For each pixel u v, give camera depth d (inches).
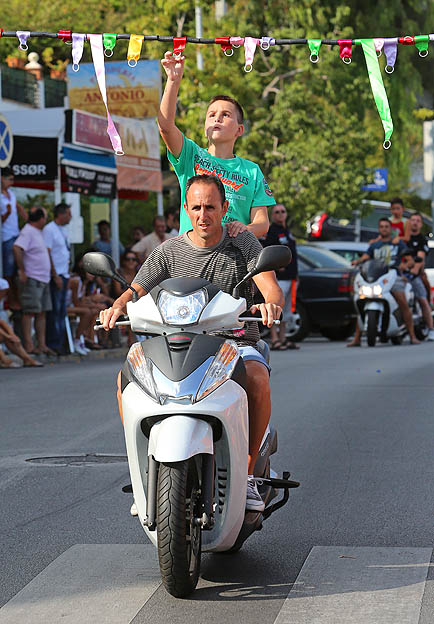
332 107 2947.8
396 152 3548.2
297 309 2034.9
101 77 586.9
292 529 570.3
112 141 559.5
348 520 585.9
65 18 3754.9
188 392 445.7
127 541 548.4
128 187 1897.1
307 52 2805.1
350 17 3238.2
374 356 1576.0
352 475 697.0
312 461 744.3
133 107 1991.9
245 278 479.2
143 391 451.8
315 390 1124.5
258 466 509.0
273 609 444.8
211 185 496.7
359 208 3115.2
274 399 1056.8
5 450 797.2
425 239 2012.8
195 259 502.6
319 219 3341.5
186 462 442.6
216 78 2839.6
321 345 1929.1
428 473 699.4
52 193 2667.3
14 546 542.0
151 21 3002.0
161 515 439.5
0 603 456.1
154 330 466.9
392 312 1841.8
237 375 462.6
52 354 1514.5
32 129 1827.0
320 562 509.0
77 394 1104.2
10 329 1407.5
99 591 470.0
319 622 427.8
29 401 1056.2
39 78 3149.6
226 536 467.5
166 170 2716.5
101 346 1681.8
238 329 485.7
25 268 1459.2
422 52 597.3
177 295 463.2
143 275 502.9
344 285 2020.2
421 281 2020.2
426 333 2053.4
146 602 455.5
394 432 856.9
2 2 3796.8
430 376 1255.5
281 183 2819.9
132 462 462.0
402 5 3427.7
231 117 563.5
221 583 480.7
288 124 2800.2
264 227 563.5
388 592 463.5
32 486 676.7
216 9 3075.8
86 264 494.6
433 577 483.5
